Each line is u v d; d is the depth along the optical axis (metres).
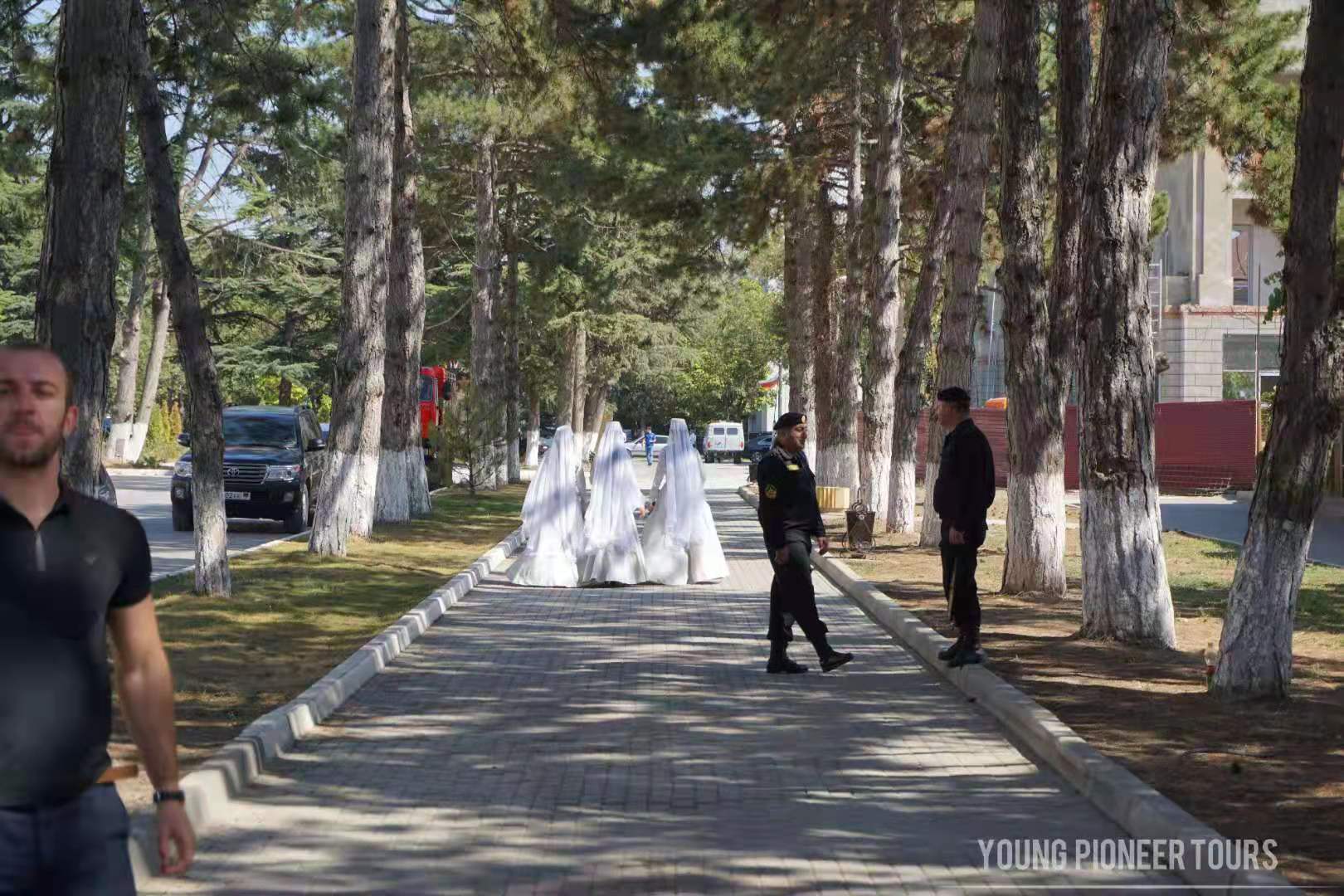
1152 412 13.65
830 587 21.05
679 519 21.06
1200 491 47.06
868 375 30.53
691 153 31.02
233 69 23.70
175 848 3.90
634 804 8.16
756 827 7.65
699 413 116.56
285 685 11.39
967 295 24.14
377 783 8.64
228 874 6.80
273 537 28.30
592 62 23.80
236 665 12.34
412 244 29.52
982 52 23.59
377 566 21.19
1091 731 9.48
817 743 9.84
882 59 28.75
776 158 32.31
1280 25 26.02
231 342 75.69
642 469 72.50
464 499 37.59
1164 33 13.11
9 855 3.59
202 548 17.06
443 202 43.16
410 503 30.70
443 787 8.54
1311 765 8.45
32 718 3.60
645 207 32.97
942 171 28.28
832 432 37.03
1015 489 17.91
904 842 7.35
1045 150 29.34
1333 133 10.21
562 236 43.25
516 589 20.25
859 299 36.34
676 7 23.25
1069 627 14.81
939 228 27.95
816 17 24.98
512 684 12.23
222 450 17.17
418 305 29.62
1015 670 12.09
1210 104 26.33
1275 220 26.56
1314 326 10.41
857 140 34.59
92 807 3.71
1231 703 10.54
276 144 33.09
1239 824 7.12
